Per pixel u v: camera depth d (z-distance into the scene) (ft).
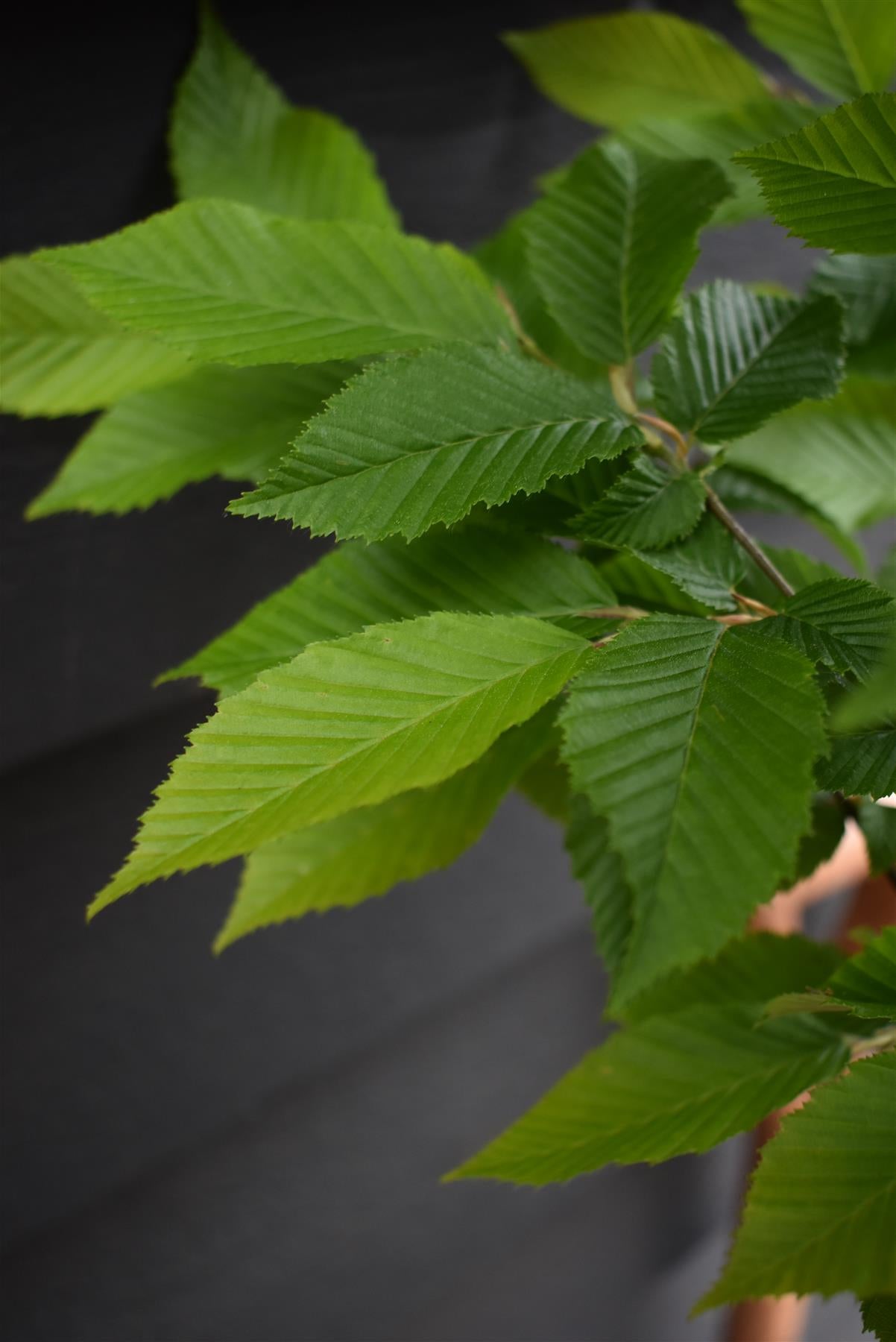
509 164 2.68
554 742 2.13
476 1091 4.01
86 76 2.28
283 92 2.39
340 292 1.98
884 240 1.86
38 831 2.76
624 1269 4.66
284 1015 3.36
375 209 2.30
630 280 2.10
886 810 2.08
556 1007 4.10
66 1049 3.01
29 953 2.85
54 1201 3.16
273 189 2.29
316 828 2.16
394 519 1.83
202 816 1.78
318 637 1.96
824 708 1.79
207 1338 3.69
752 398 2.06
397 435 1.86
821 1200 1.86
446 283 2.01
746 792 1.76
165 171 2.36
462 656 1.83
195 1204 3.52
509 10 2.54
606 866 2.08
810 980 2.15
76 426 2.42
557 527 2.02
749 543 2.02
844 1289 1.84
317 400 2.20
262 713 1.79
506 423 1.89
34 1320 3.34
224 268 1.95
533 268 2.11
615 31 2.34
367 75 2.43
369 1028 3.56
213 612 2.73
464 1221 4.13
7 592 2.44
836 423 2.44
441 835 2.17
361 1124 3.77
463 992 3.79
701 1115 2.02
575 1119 2.04
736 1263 1.86
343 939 3.36
